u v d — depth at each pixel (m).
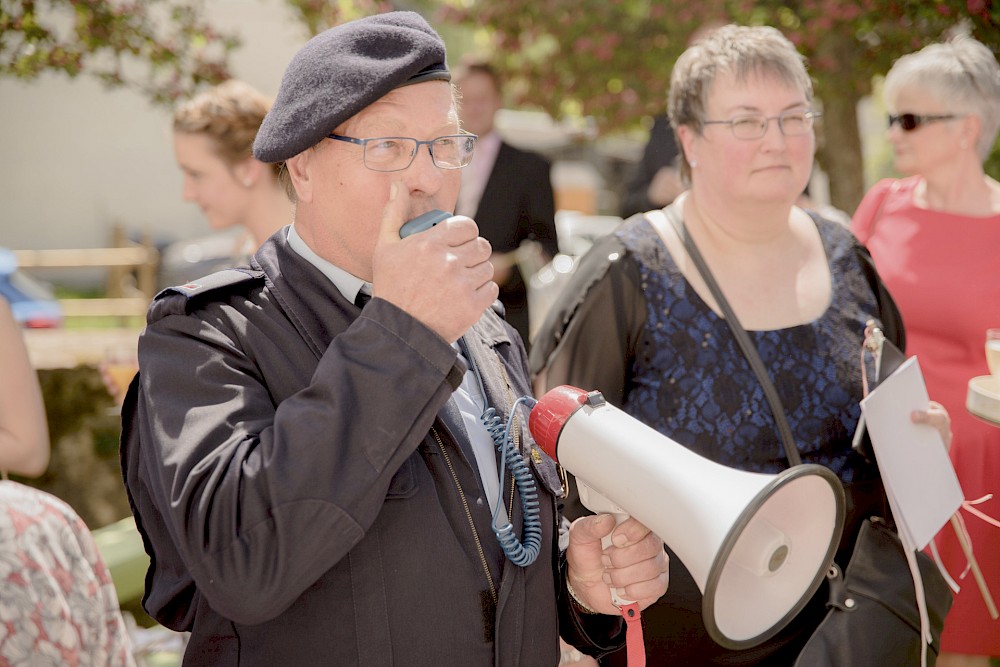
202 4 4.55
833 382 2.12
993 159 5.18
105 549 3.10
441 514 1.37
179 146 2.58
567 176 15.14
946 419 2.16
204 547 1.22
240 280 1.42
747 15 5.85
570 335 2.21
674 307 2.15
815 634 1.96
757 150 2.11
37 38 3.90
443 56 1.41
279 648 1.33
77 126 13.62
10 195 13.54
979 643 2.83
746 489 1.31
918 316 2.96
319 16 4.67
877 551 2.05
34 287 6.68
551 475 1.59
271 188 2.61
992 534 2.81
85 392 3.87
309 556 1.21
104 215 13.92
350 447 1.23
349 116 1.32
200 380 1.31
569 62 7.26
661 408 2.13
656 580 1.51
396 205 1.32
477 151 4.77
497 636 1.38
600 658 1.91
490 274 1.31
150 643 2.79
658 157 5.45
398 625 1.32
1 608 1.18
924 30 5.09
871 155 11.23
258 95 2.66
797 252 2.25
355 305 1.43
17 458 2.21
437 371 1.25
